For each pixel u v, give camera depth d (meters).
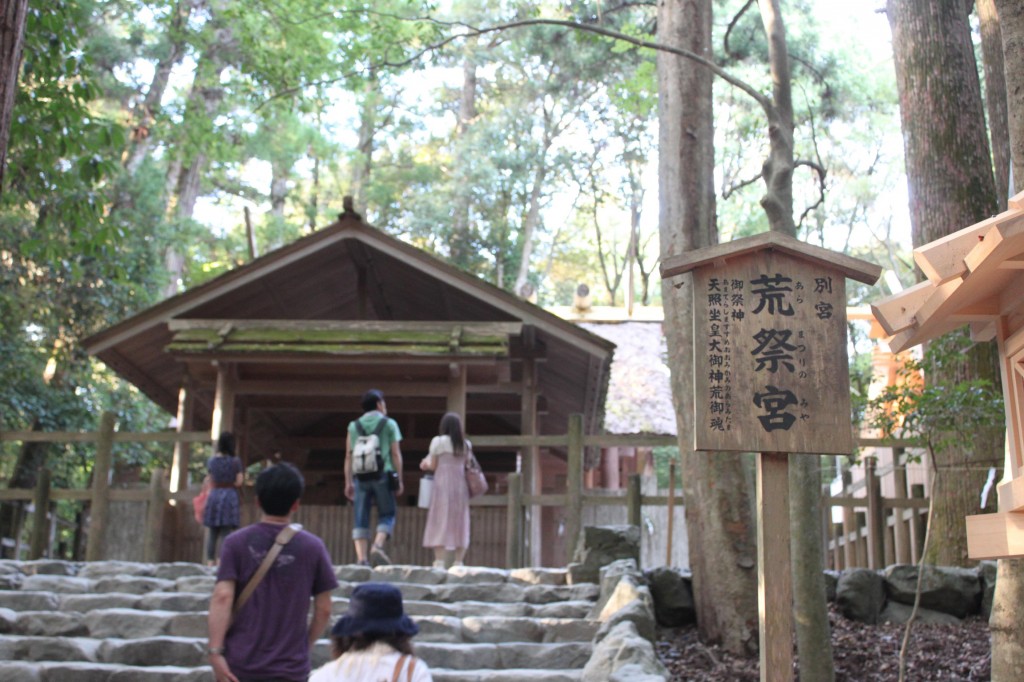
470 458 10.38
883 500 10.29
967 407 7.35
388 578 9.05
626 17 14.56
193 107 18.14
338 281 14.15
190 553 12.22
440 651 7.53
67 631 7.86
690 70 8.92
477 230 29.72
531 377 14.13
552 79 25.00
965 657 7.77
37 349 16.55
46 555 12.91
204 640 7.57
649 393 19.25
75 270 11.12
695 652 8.00
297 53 14.61
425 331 12.55
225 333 12.30
